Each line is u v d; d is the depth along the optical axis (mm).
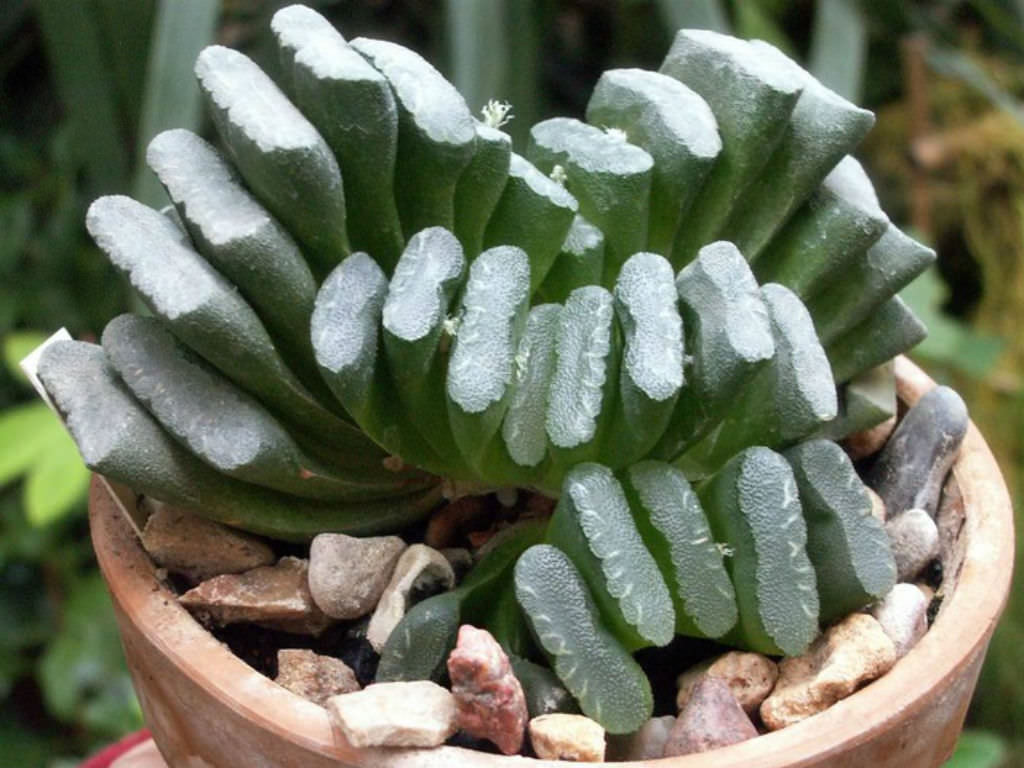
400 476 280
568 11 620
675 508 252
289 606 269
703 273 253
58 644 580
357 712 240
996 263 598
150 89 402
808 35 625
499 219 268
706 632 253
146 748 327
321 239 257
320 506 274
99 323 598
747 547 253
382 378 258
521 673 257
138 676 271
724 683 255
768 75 271
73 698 572
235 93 252
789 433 260
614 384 254
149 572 271
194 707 256
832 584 260
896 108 611
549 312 263
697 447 269
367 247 267
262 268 251
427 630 258
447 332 254
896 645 262
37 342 516
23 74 617
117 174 491
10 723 644
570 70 614
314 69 249
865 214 276
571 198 266
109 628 585
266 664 272
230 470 254
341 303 253
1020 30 578
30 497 449
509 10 447
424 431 263
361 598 269
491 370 248
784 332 261
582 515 247
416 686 247
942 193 604
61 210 586
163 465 258
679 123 273
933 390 297
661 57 575
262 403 263
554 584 248
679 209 276
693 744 249
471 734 249
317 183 250
